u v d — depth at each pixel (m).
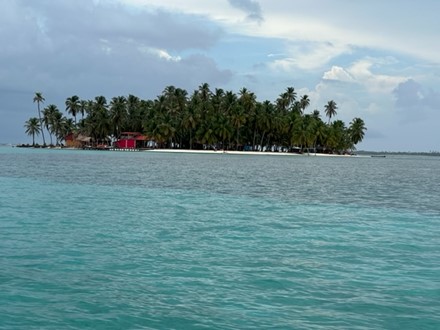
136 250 17.03
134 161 94.81
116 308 10.96
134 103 173.00
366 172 82.44
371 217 27.23
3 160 93.12
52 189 39.50
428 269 15.11
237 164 92.75
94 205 29.86
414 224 24.80
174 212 27.50
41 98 186.88
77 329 9.74
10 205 29.00
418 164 152.25
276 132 156.25
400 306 11.50
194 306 11.22
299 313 10.93
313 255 16.89
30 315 10.41
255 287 12.83
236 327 10.03
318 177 63.25
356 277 14.03
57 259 15.38
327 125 168.38
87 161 91.81
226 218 25.55
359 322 10.46
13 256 15.65
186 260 15.68
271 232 21.50
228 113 147.50
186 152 167.25
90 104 172.38
